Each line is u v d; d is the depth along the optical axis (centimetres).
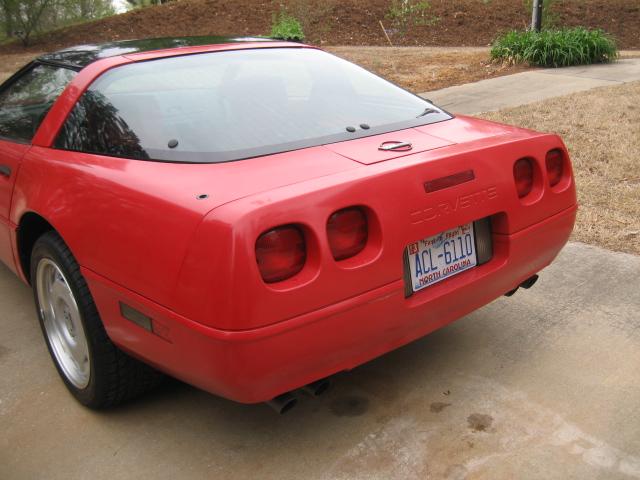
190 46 315
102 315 247
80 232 245
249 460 250
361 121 276
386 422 268
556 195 284
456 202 242
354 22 1747
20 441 266
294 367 210
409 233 228
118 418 279
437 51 1439
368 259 218
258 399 213
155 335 221
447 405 277
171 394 295
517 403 276
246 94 276
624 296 363
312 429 266
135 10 2128
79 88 287
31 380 311
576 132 668
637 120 704
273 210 198
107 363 261
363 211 219
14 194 299
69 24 2133
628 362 303
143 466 249
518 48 1170
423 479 236
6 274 434
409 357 316
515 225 267
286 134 255
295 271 205
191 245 201
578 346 318
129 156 250
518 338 328
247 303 193
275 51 320
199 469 246
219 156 236
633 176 536
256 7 1933
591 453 244
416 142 260
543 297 368
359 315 219
